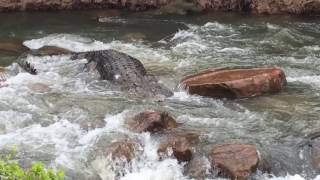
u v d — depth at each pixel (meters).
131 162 9.41
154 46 17.53
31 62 15.20
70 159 9.50
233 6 23.14
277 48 17.08
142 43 17.97
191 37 18.38
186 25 20.72
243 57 15.98
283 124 11.08
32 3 23.34
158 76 14.04
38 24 21.09
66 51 16.41
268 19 21.39
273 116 11.49
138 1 23.67
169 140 9.90
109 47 17.34
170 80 13.72
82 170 9.22
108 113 11.48
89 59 14.99
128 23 21.23
